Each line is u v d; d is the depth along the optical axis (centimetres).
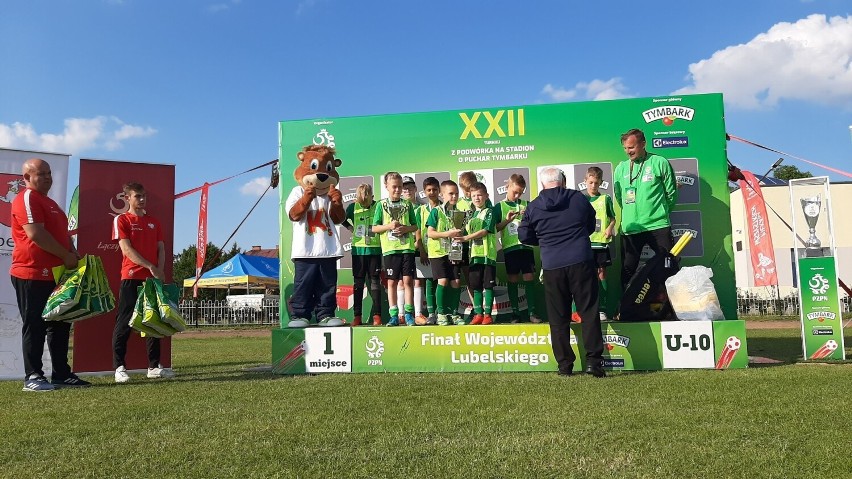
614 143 685
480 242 627
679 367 542
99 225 690
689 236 582
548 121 698
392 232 639
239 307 2072
